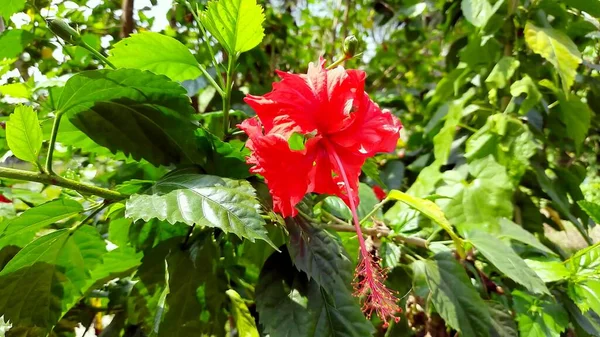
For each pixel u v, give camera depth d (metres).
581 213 0.45
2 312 0.24
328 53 0.72
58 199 0.24
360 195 0.38
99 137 0.25
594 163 0.67
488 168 0.40
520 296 0.35
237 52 0.26
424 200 0.30
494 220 0.37
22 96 0.31
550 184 0.42
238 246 0.31
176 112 0.25
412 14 0.61
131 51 0.28
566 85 0.36
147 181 0.26
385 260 0.33
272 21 0.62
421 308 0.35
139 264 0.31
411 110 0.78
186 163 0.27
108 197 0.24
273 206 0.23
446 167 0.49
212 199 0.21
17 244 0.27
